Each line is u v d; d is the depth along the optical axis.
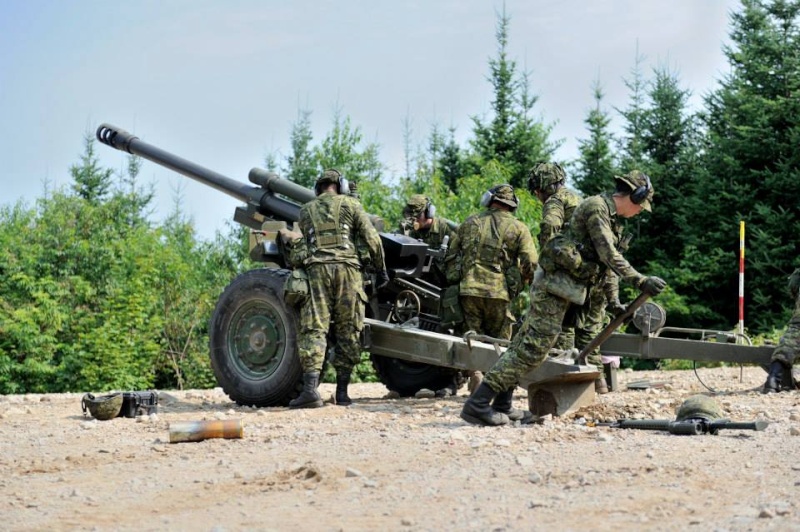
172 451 5.93
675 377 11.80
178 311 25.69
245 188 10.70
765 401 7.71
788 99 23.33
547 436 5.97
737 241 23.50
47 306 21.78
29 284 22.05
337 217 8.11
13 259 22.72
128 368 22.59
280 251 8.88
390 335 8.44
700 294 24.69
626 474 4.76
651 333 8.87
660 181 26.31
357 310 8.18
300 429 6.70
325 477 4.86
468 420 6.57
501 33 31.67
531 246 8.60
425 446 5.74
